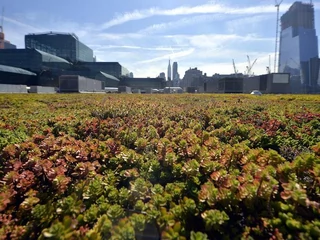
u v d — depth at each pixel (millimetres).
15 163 2400
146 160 2738
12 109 7023
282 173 2053
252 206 1801
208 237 1638
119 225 1506
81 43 108812
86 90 45438
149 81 88562
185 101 10828
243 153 2676
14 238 1572
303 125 4578
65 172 2410
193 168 2244
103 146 3035
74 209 1737
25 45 98812
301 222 1557
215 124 4789
